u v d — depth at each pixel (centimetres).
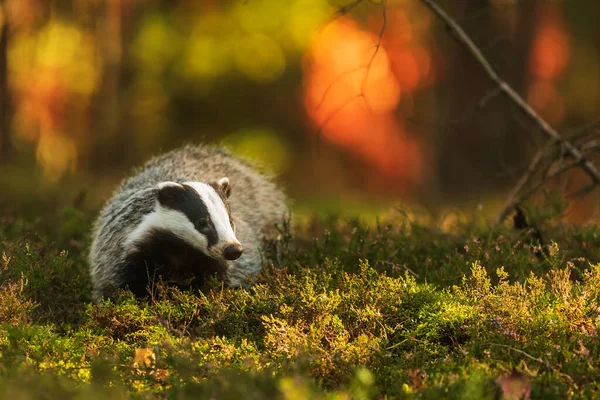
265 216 1184
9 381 605
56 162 3136
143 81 3416
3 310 765
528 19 2777
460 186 2658
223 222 917
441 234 1148
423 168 3272
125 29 3275
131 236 945
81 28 3206
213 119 3750
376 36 3759
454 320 747
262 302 790
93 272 989
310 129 3888
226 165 1179
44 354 680
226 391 596
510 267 936
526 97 2773
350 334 743
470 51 1350
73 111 3234
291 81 3816
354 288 804
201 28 3588
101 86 3216
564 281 799
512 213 1345
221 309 782
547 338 704
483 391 601
